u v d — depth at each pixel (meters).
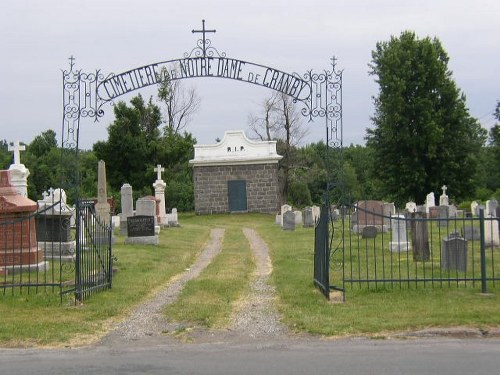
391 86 60.00
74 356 8.98
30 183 62.81
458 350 8.88
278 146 63.19
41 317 11.38
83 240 16.16
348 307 11.76
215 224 46.75
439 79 60.59
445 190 54.12
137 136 62.72
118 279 16.02
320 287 13.66
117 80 14.64
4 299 12.80
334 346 9.30
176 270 18.92
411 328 10.10
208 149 56.78
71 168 14.40
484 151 75.44
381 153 62.19
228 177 56.59
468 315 10.67
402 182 61.28
